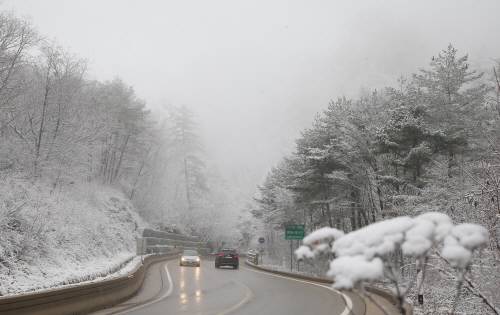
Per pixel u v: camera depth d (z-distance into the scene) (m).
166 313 12.76
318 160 34.66
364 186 33.00
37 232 21.56
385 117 30.62
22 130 33.72
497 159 17.48
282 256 57.16
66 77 36.88
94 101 49.03
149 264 38.41
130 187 62.16
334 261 3.87
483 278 11.75
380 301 13.91
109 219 44.66
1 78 30.16
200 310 13.45
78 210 33.03
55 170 34.91
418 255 4.05
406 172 30.47
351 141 31.02
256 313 12.98
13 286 15.68
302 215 51.38
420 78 29.77
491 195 13.21
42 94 35.47
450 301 14.05
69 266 22.64
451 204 18.73
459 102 28.70
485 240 3.86
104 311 13.03
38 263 20.36
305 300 16.41
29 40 31.19
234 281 25.23
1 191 23.45
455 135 26.69
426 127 27.03
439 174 22.88
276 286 22.45
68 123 36.53
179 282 23.94
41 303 10.02
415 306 13.48
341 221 43.03
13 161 31.44
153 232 55.81
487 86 27.59
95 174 53.22
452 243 3.90
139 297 17.16
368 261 4.12
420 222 4.20
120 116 58.25
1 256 17.95
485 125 26.97
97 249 31.03
